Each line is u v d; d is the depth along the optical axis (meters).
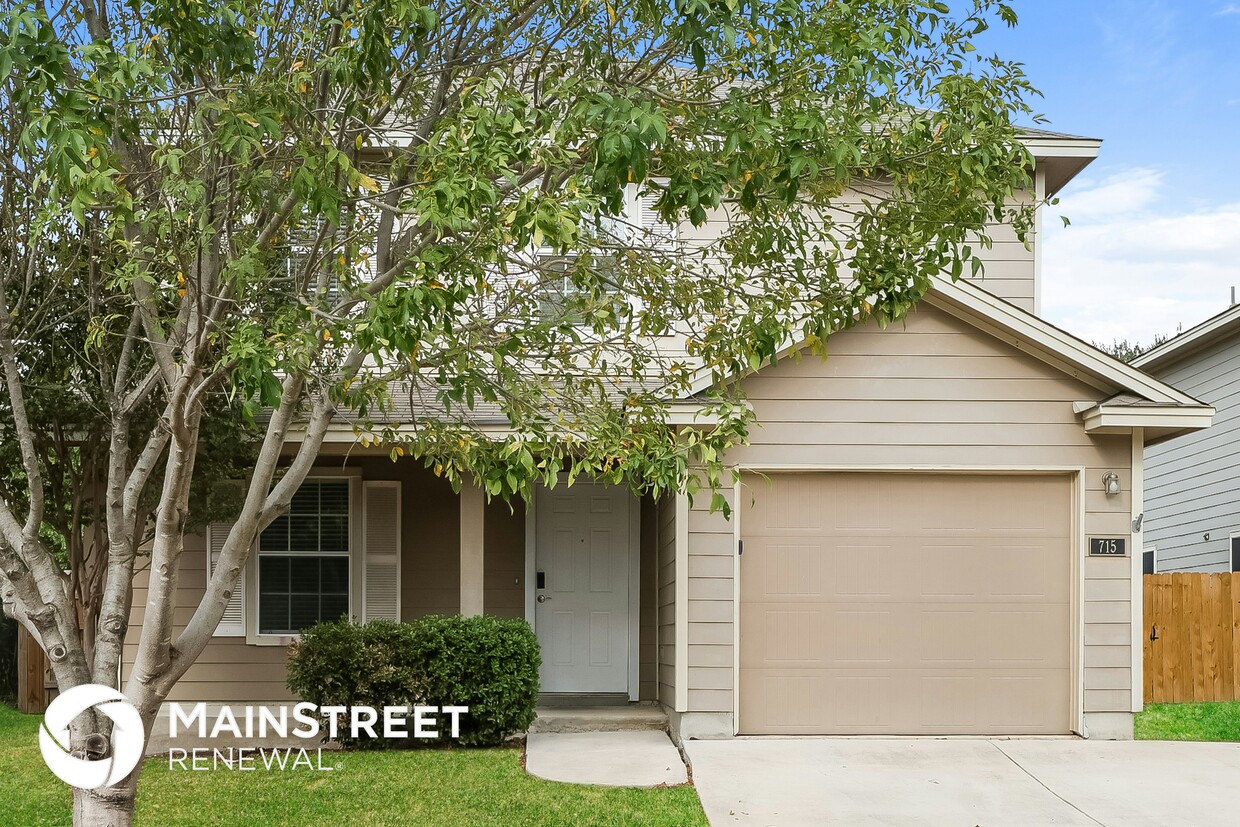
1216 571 16.53
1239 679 11.90
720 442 6.10
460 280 5.69
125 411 6.46
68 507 9.50
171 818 7.57
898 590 10.26
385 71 5.77
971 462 10.21
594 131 5.40
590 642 12.07
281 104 5.29
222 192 6.11
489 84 6.05
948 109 6.20
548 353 6.84
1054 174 13.01
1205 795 8.27
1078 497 10.22
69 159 4.51
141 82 5.23
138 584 10.60
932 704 10.20
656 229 11.58
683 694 10.03
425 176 5.50
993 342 10.28
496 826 7.35
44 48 4.55
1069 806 7.97
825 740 10.00
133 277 5.86
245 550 6.39
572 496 12.18
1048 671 10.23
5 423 8.62
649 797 8.04
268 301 6.91
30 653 12.74
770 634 10.21
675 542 10.19
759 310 6.96
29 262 6.32
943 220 6.48
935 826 7.46
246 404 4.97
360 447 10.58
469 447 6.36
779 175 5.38
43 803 8.04
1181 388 17.97
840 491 10.32
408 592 11.76
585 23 6.45
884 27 5.36
